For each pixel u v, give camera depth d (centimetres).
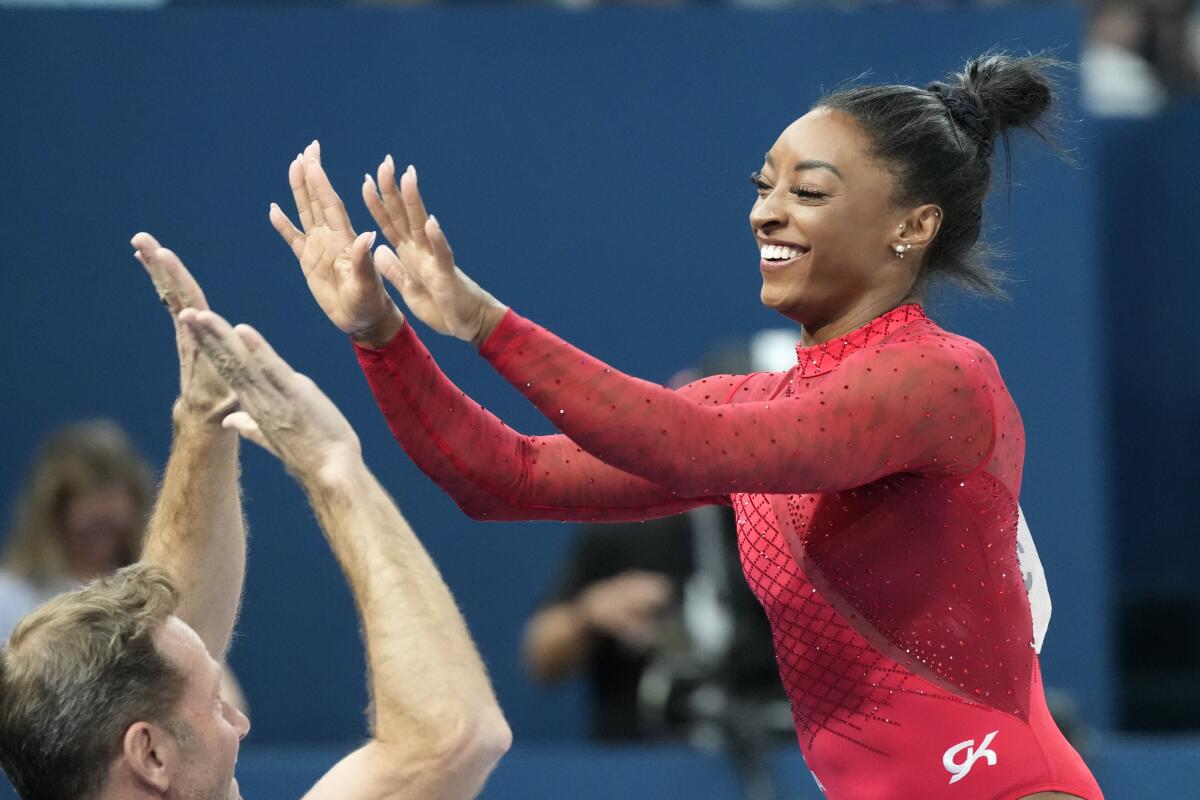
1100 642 1714
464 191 1723
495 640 1720
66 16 1705
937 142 816
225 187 1709
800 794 1355
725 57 1744
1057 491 1720
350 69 1716
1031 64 869
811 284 817
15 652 720
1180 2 2169
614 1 1864
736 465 729
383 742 730
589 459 855
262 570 1708
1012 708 827
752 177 843
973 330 1716
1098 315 1812
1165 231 1867
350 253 773
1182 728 1864
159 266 793
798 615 844
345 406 1709
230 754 740
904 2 1914
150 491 1483
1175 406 1869
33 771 712
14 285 1706
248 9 1712
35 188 1706
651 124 1741
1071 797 825
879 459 756
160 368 1717
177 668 724
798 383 836
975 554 814
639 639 1486
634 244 1738
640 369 1736
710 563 1475
